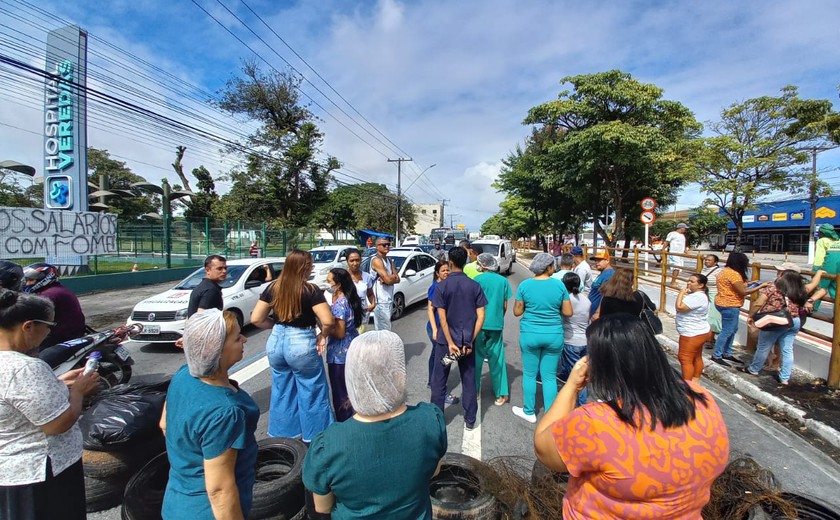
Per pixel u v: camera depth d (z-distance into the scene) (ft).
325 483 5.08
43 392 5.91
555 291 13.46
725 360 20.02
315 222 128.67
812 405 15.17
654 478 4.26
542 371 13.96
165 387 10.78
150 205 164.55
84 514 6.82
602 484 4.51
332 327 11.49
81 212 43.65
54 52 52.85
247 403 6.05
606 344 4.76
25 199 118.42
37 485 6.05
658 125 57.72
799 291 16.76
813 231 83.56
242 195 114.01
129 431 9.50
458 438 13.14
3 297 6.04
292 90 117.50
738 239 55.26
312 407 11.53
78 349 13.25
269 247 85.05
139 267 64.13
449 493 9.23
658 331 14.87
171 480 5.95
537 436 5.23
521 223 133.69
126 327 14.94
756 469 8.98
